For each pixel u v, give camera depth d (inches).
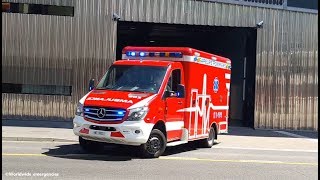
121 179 333.7
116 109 423.5
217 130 597.0
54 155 443.5
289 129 898.1
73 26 834.2
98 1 837.2
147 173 364.8
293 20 902.4
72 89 834.2
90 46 837.2
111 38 841.5
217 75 589.3
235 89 1018.7
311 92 905.5
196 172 382.0
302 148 627.5
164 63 477.1
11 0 820.6
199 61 524.4
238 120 994.7
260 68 892.6
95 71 838.5
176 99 477.1
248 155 520.7
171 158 459.5
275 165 447.8
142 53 509.4
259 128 891.4
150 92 449.7
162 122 455.2
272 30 896.3
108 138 422.0
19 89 824.3
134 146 462.6
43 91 830.5
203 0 863.1
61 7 832.9
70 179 324.8
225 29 990.4
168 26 970.7
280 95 896.9
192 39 1192.2
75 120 439.2
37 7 827.4
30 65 825.5
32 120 815.1
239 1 880.3
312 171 416.2
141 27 1004.6
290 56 901.2
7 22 819.4
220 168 410.6
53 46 830.5
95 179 328.8
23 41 823.7
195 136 524.7
